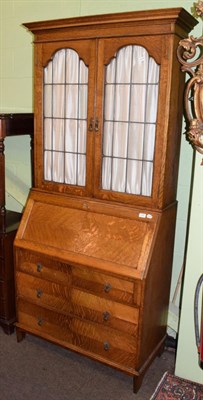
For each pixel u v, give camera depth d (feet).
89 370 7.13
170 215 6.72
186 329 6.68
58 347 7.75
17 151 9.52
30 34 8.78
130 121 6.28
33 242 7.13
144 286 6.04
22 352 7.57
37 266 7.15
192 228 6.32
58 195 7.16
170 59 5.67
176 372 6.96
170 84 5.77
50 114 7.00
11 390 6.56
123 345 6.50
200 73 5.68
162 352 7.73
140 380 6.62
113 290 6.35
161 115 5.93
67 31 6.39
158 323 7.20
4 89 9.51
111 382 6.84
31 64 8.95
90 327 6.79
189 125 6.29
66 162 7.02
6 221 8.25
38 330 7.51
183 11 5.47
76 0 8.02
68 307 6.97
